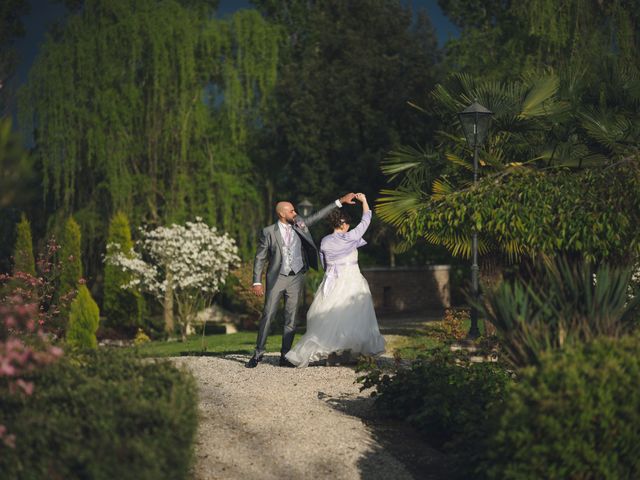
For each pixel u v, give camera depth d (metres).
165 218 26.34
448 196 7.94
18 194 4.52
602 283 5.68
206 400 6.82
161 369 5.03
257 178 28.73
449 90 13.31
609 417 4.49
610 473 4.59
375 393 6.76
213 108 27.98
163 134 26.50
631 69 13.30
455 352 7.27
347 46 28.77
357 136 27.73
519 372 5.00
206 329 25.45
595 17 21.70
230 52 27.58
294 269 8.86
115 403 4.36
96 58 25.91
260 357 8.60
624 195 7.02
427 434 6.33
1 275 11.18
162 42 25.97
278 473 5.29
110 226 24.69
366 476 5.39
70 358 5.37
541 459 4.45
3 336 5.06
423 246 29.75
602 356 4.79
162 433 4.14
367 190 27.72
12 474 4.08
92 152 25.69
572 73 13.42
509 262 12.09
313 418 6.42
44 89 25.44
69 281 23.48
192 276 21.58
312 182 27.69
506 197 7.54
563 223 7.12
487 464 4.81
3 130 4.42
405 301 27.77
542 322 5.57
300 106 27.55
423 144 27.44
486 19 30.95
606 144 11.54
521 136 12.59
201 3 28.83
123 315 25.45
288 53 31.34
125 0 26.06
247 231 28.05
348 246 8.72
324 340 8.48
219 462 5.34
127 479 3.93
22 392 4.53
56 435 4.07
